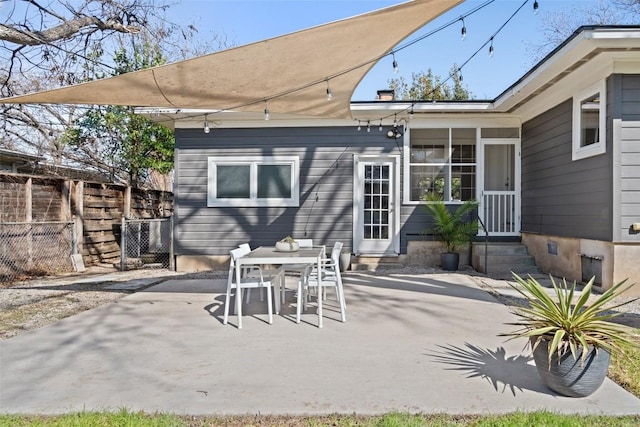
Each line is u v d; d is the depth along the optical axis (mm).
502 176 9539
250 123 9133
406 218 9148
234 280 7625
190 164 9227
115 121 13445
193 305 5777
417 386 3027
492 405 2729
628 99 5973
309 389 2980
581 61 6047
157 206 13055
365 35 4051
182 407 2713
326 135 9094
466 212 8828
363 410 2666
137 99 5375
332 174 9094
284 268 5746
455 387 3010
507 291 6523
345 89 5488
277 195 9156
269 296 4797
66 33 8297
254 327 4637
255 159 9141
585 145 6754
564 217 7309
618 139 5953
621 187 5949
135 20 9492
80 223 9195
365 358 3621
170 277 8242
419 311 5305
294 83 5137
